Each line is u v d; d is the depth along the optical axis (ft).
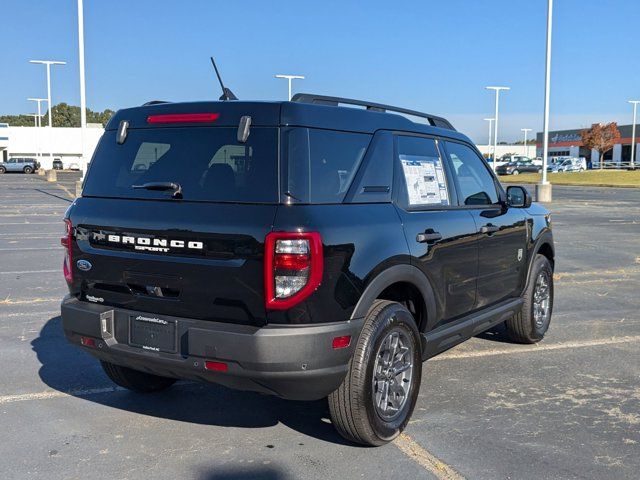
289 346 11.66
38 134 269.64
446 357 20.21
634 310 26.99
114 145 14.35
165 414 15.58
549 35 94.79
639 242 50.72
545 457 13.28
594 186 158.30
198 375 12.42
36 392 16.92
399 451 13.53
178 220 12.59
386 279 13.17
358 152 13.62
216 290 12.19
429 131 16.25
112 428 14.71
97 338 13.53
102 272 13.69
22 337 21.85
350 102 14.60
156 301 12.90
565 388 17.47
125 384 16.30
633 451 13.60
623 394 17.06
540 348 21.27
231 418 15.35
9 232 53.78
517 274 19.70
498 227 18.02
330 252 11.98
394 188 14.30
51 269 35.37
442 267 15.26
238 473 12.56
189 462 13.03
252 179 12.26
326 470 12.69
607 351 20.98
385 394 13.67
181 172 13.07
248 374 11.82
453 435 14.35
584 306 27.73
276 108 12.49
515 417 15.40
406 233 13.99
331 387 12.51
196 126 13.21
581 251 45.50
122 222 13.33
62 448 13.64
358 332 12.60
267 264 11.65
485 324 18.01
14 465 12.84
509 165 231.30
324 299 11.95
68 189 124.88
